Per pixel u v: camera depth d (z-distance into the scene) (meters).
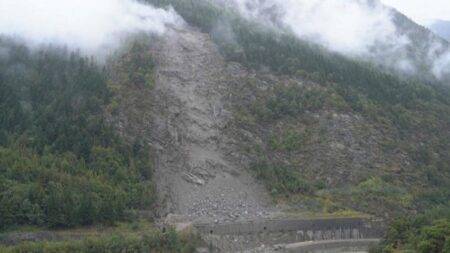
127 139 150.00
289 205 148.12
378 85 192.62
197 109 173.75
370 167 164.38
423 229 112.19
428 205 154.38
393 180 162.12
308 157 163.25
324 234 138.88
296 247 131.75
